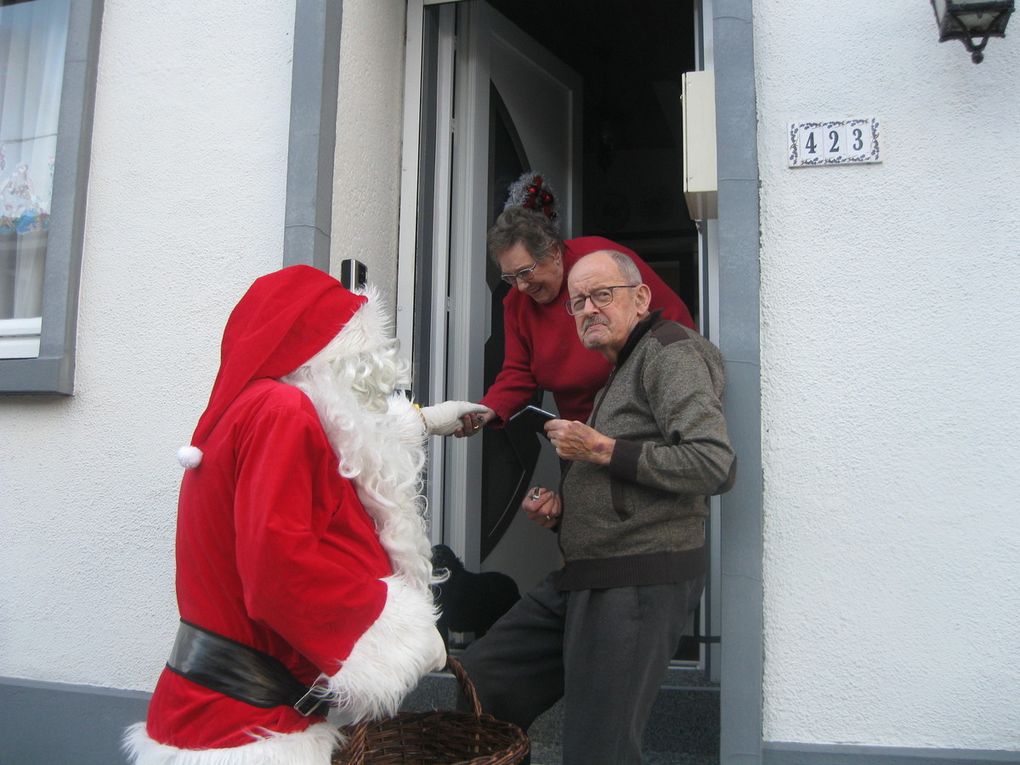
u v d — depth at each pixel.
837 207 2.65
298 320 1.81
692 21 5.03
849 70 2.69
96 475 3.22
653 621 2.18
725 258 2.62
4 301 3.57
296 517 1.62
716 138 2.68
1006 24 2.49
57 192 3.30
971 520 2.52
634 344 2.32
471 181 3.83
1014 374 2.53
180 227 3.23
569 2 4.84
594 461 2.15
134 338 3.23
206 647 1.68
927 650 2.51
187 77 3.28
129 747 1.76
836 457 2.59
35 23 3.68
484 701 2.45
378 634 1.66
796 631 2.56
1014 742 2.45
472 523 3.71
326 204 3.07
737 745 2.49
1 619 3.25
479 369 3.83
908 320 2.59
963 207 2.59
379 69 3.48
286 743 1.64
